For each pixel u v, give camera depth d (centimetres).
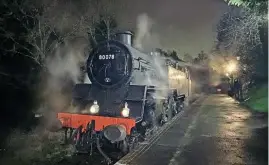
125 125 782
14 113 1509
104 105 893
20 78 1788
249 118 1359
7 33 1600
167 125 1130
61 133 1088
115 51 933
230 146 780
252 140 854
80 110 904
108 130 757
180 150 737
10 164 764
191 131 1005
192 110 1775
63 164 757
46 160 796
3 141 989
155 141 842
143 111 855
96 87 940
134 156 678
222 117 1405
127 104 857
